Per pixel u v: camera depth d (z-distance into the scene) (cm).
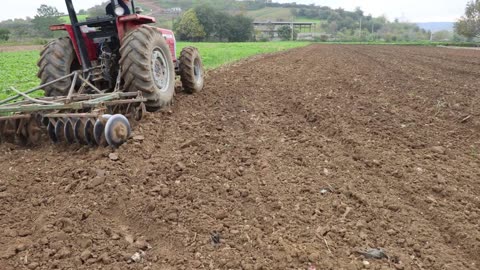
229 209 371
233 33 7144
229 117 698
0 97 990
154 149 522
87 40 697
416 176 445
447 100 837
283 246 312
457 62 1855
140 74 628
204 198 389
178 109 752
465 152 530
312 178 436
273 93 952
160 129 597
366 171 461
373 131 609
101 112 502
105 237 330
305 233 332
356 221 354
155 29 685
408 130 622
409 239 328
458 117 688
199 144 543
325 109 741
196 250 313
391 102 824
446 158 504
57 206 379
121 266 295
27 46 4228
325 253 308
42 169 472
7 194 404
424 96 888
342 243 322
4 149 549
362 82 1098
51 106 503
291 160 490
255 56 2405
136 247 316
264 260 299
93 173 439
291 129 629
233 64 1795
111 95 555
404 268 293
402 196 403
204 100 848
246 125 648
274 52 2888
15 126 564
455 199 397
